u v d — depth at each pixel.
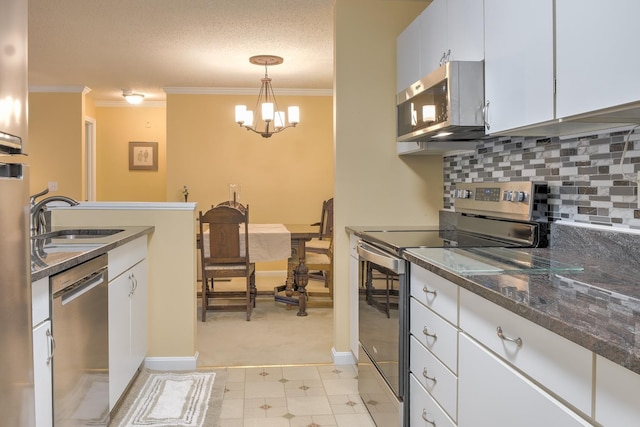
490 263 1.66
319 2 3.33
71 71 5.25
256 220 6.34
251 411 2.51
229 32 3.94
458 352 1.53
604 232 1.76
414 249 2.00
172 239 3.06
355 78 3.19
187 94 6.18
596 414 0.91
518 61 1.74
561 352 1.01
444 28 2.38
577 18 1.42
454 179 3.13
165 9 3.45
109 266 2.24
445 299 1.64
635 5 1.20
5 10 1.24
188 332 3.09
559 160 2.06
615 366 0.86
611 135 1.77
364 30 3.19
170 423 2.37
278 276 6.46
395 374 2.07
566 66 1.47
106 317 2.17
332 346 3.57
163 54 4.58
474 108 2.04
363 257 2.57
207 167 6.24
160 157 7.17
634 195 1.66
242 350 3.47
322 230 5.53
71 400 1.78
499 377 1.27
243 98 6.24
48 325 1.59
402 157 3.23
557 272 1.51
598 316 1.01
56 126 6.03
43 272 1.51
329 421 2.40
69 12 3.50
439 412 1.69
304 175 6.38
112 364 2.28
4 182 1.22
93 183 6.98
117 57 4.67
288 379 2.95
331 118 6.39
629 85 1.22
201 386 2.81
